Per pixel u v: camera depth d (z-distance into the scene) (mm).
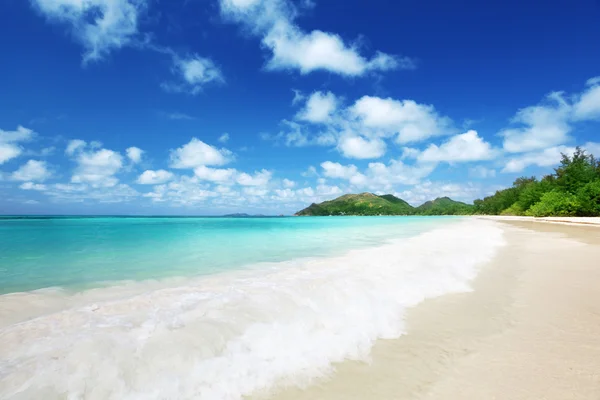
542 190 68500
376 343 4527
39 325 4109
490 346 4473
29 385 2791
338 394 3305
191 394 3053
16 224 35406
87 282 7082
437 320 5453
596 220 39312
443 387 3471
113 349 3457
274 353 3902
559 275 8875
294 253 12234
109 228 27922
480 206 121688
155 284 6848
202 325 4211
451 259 10531
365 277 7461
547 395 3301
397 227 33375
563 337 4738
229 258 10875
